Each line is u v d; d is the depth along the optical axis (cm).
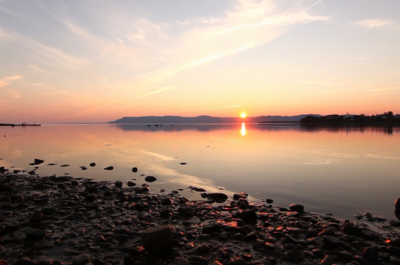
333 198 1189
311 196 1221
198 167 1945
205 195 1259
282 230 841
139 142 4016
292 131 7175
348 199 1173
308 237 794
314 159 2217
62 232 837
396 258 661
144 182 1543
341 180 1502
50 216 981
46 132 7800
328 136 4859
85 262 639
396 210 966
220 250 707
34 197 1227
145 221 934
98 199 1213
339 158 2253
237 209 1060
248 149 2958
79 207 1080
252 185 1429
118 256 683
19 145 3684
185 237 796
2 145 3694
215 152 2739
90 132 7769
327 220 934
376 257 655
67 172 1850
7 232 835
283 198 1202
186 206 1087
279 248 718
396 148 2903
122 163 2175
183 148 3130
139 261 639
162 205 1117
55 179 1608
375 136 4731
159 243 680
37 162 2222
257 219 953
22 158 2497
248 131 7600
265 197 1220
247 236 780
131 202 1160
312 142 3684
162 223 919
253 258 675
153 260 656
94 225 891
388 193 1254
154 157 2455
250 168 1880
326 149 2870
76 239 784
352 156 2355
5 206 1088
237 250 714
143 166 2031
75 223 917
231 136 5219
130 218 962
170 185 1466
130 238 797
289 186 1395
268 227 875
